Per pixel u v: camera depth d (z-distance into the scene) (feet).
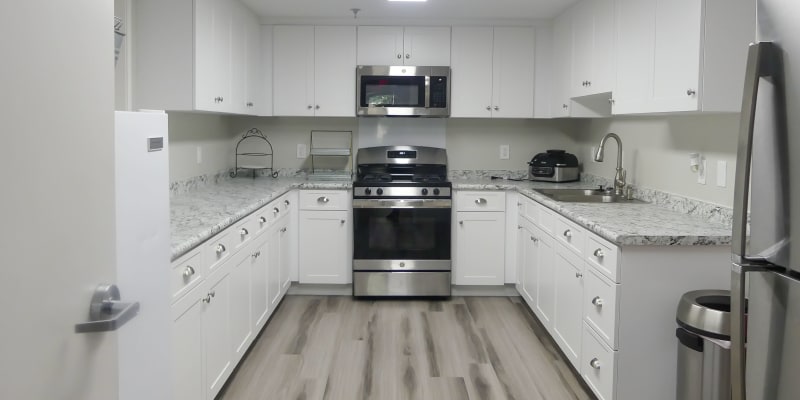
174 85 10.25
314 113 15.12
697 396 6.82
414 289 14.34
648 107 9.12
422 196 14.16
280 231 13.14
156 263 5.78
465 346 11.39
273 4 13.41
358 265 14.25
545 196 12.16
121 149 5.06
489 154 16.43
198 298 7.55
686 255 7.78
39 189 2.89
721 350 6.48
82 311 3.32
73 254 3.22
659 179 11.00
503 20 15.02
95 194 3.46
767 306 4.29
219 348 8.57
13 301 2.70
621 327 7.83
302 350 11.10
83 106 3.32
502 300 14.49
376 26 14.93
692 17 7.78
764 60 4.21
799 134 3.85
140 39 10.23
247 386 9.54
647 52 9.15
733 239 4.60
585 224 8.93
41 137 2.91
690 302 6.90
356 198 14.12
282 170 16.28
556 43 14.61
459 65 15.08
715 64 7.64
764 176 4.28
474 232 14.51
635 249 7.74
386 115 14.99
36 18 2.86
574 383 9.75
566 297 10.16
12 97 2.68
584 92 12.30
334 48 14.99
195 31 10.20
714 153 9.04
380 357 10.80
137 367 5.34
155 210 5.74
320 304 14.05
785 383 4.08
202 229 7.78
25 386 2.80
